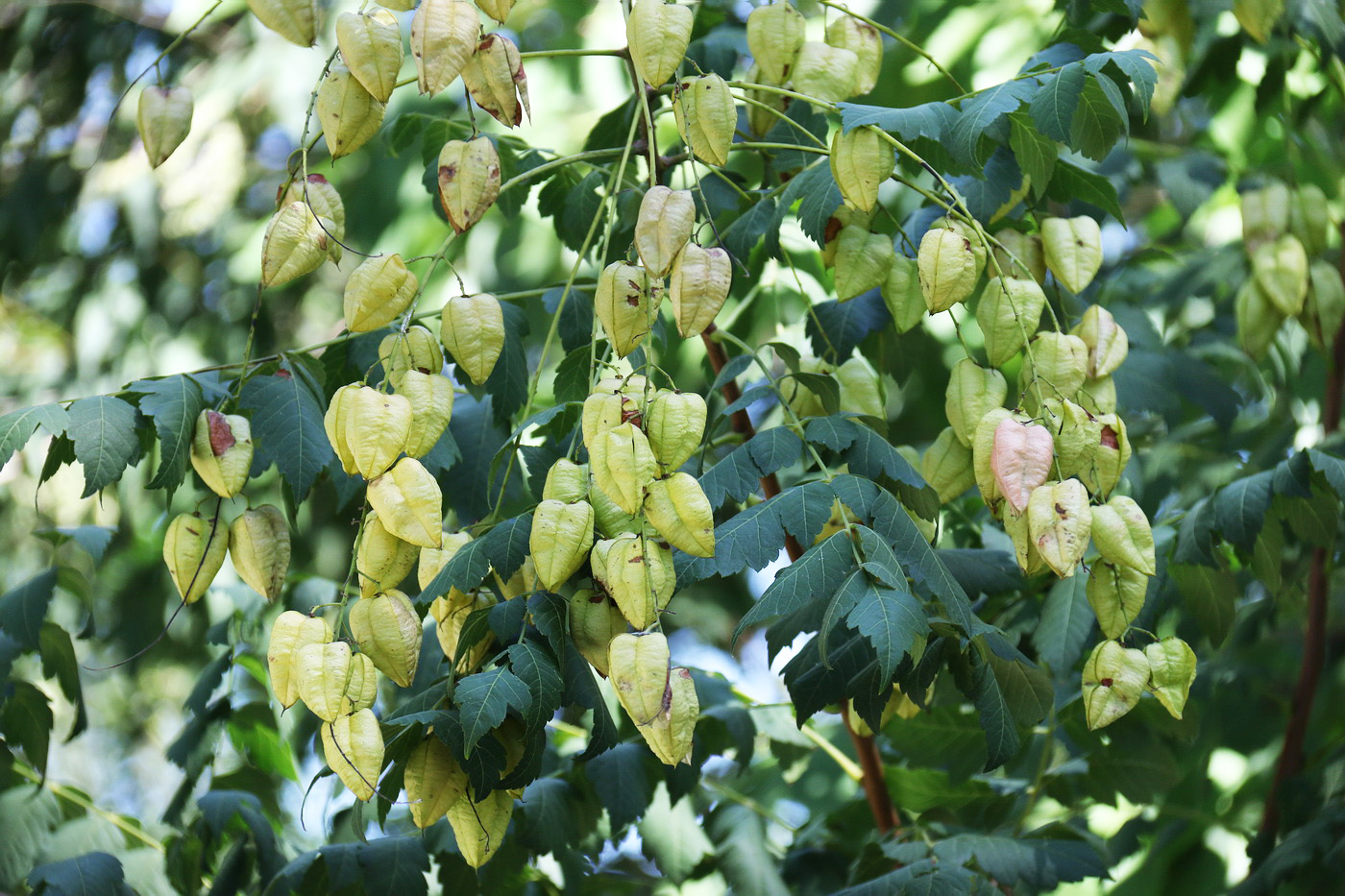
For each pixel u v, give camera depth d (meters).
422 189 4.46
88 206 5.38
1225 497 2.87
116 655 4.83
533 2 4.53
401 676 2.65
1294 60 3.08
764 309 3.20
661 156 2.80
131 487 4.74
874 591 2.63
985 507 3.09
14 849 2.96
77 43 5.46
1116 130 2.78
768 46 2.79
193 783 3.00
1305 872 2.91
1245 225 3.01
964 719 3.02
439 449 2.84
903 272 2.80
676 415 2.62
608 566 2.61
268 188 5.30
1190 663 2.70
